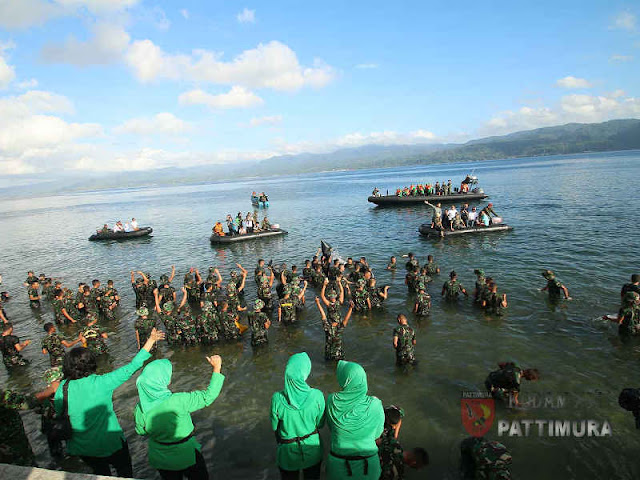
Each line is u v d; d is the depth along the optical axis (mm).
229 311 12336
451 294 13906
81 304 14898
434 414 7758
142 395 4289
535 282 15219
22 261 29828
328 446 7000
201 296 16203
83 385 4301
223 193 119188
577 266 16797
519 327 11453
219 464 6766
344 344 11258
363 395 4426
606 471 6125
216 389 4375
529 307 12828
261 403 8594
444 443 6922
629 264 16500
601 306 12453
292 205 60188
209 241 32094
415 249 22969
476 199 44875
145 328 11695
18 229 55750
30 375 10734
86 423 4277
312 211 49125
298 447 4504
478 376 9070
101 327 13992
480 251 21094
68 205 115812
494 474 5352
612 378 8633
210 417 8148
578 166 111562
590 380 8609
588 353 9734
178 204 84312
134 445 7348
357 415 4363
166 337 12539
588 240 21312
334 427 4473
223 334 12102
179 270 22594
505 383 7723
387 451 5715
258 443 7277
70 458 7012
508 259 18969
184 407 4371
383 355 10422
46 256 31062
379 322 12688
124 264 25578
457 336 11180
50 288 18422
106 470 4562
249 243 29594
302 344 11492
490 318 12242
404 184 100312
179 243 32219
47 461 6953
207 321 11688
